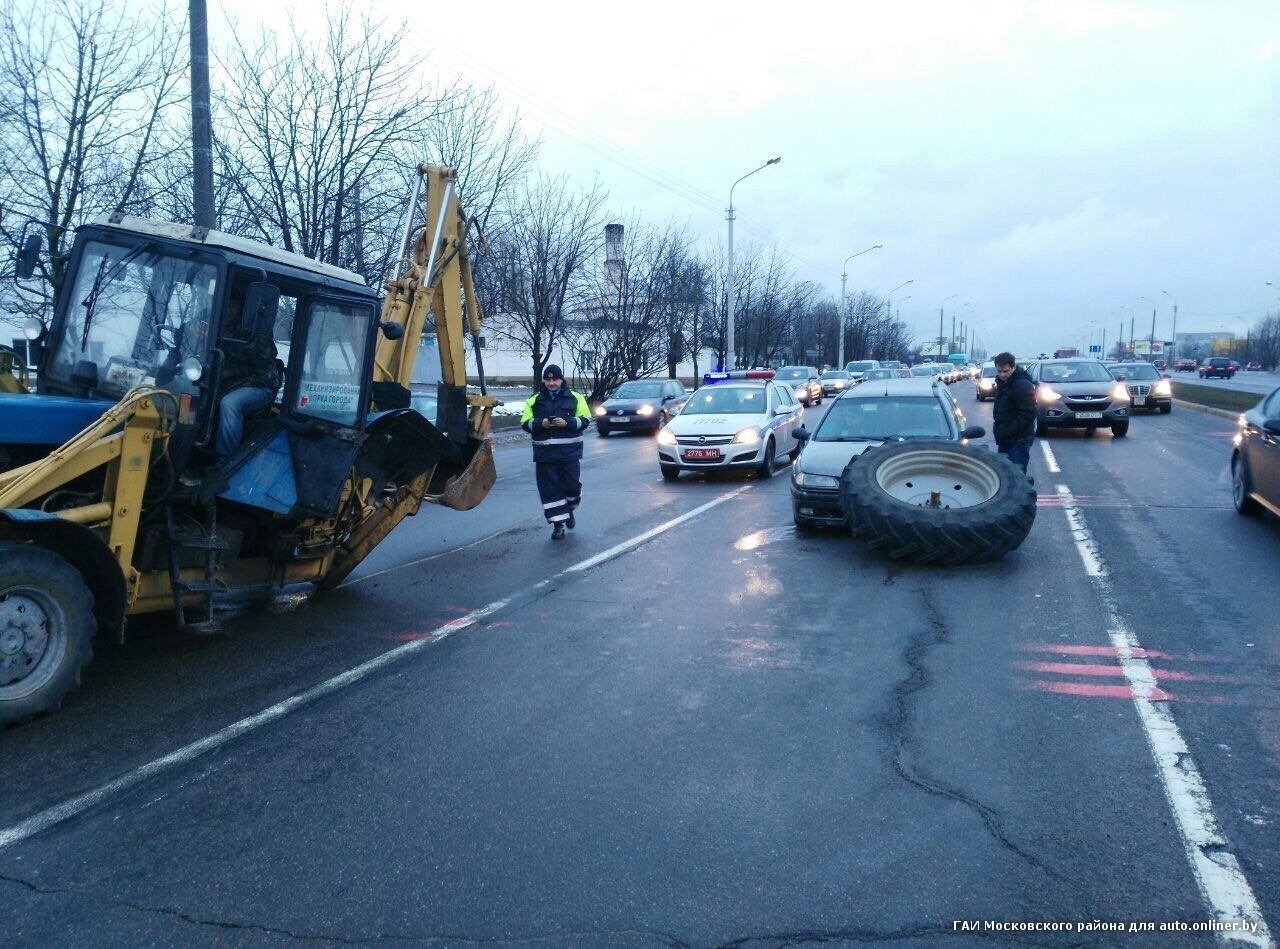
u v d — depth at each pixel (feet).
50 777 13.96
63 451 16.61
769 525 35.32
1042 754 14.19
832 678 17.85
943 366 217.15
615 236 122.21
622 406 84.23
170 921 10.32
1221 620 20.98
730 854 11.47
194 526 20.08
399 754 14.67
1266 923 9.98
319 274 21.79
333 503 22.12
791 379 121.70
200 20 38.47
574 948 9.71
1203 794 12.80
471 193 70.28
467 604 24.20
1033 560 27.61
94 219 21.18
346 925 10.18
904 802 12.73
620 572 27.68
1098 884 10.72
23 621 15.70
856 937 9.82
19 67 39.09
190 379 17.99
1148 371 93.09
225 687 17.85
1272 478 30.40
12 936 10.06
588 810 12.69
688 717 16.01
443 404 29.68
